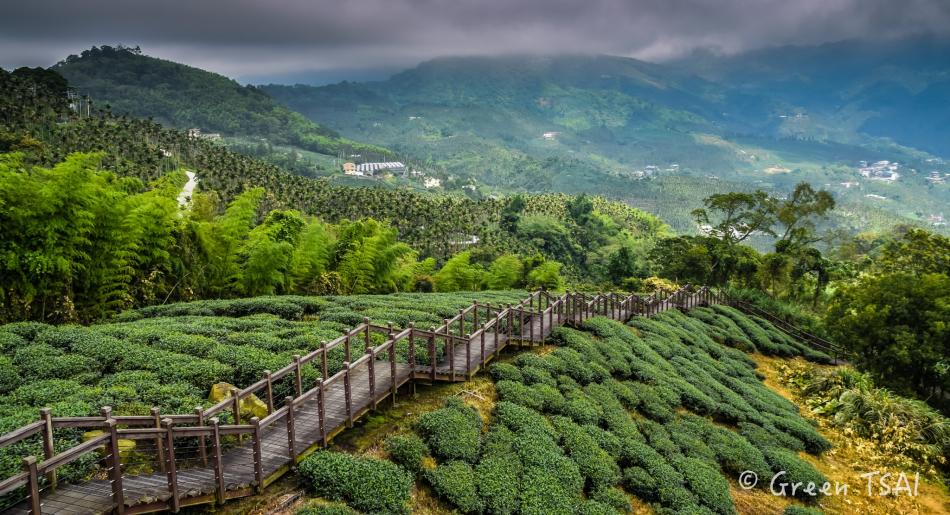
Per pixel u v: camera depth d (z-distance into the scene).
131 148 85.12
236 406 10.11
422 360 16.44
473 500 11.34
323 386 11.18
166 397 11.77
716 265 51.38
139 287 21.39
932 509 17.12
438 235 89.81
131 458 9.91
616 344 22.95
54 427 7.71
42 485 8.45
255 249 25.58
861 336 26.94
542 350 20.77
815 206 50.03
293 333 16.98
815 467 18.20
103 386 12.12
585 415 16.27
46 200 16.91
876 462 19.58
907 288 26.55
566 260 103.62
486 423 14.72
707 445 17.47
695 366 24.03
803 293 52.44
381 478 10.72
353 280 31.72
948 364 23.55
